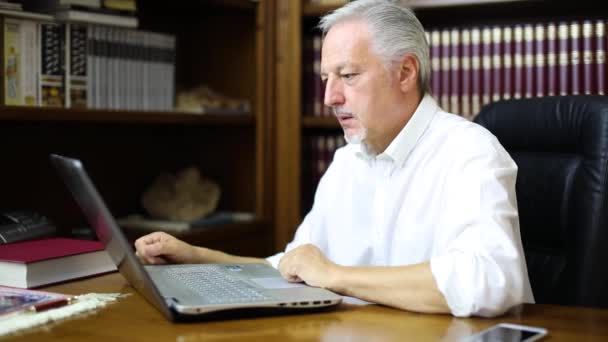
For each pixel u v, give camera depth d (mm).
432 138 1450
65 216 2266
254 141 2547
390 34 1364
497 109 1619
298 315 1034
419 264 1076
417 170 1457
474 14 2354
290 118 2502
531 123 1545
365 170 1589
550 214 1469
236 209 2600
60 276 1275
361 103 1375
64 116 1878
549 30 2168
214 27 2617
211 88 2627
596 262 1364
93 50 2051
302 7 2479
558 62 2164
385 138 1459
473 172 1247
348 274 1104
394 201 1477
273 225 2559
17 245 1393
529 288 1272
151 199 2393
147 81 2246
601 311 1073
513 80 2219
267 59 2508
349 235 1605
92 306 1077
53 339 910
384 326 972
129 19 2119
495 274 1051
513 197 1254
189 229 2287
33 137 2145
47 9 1971
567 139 1480
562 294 1425
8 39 1818
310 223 1692
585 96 1483
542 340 904
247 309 1012
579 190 1413
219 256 1449
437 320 1008
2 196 2061
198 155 2680
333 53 1377
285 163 2521
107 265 1370
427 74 1453
